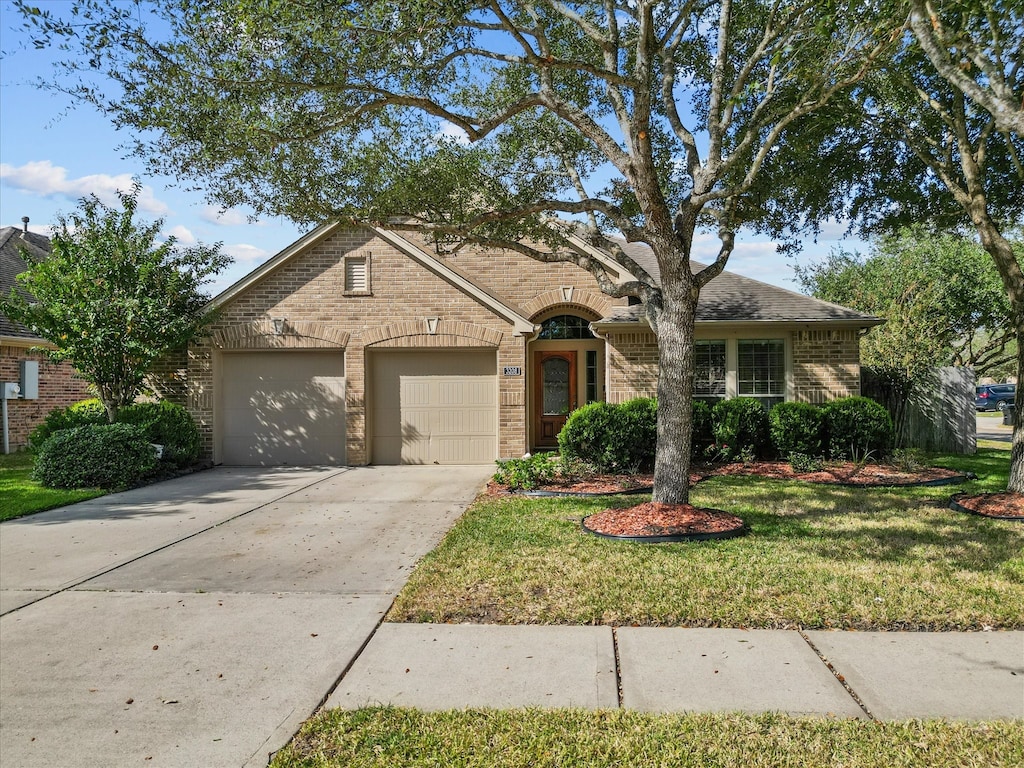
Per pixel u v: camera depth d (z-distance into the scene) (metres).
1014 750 3.39
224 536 8.23
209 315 13.62
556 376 16.02
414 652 4.70
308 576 6.57
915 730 3.59
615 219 8.38
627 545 7.13
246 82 6.73
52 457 11.44
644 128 7.41
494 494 10.51
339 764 3.41
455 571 6.35
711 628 5.01
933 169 10.03
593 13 9.49
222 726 3.80
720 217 8.84
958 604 5.29
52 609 5.71
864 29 6.86
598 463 12.03
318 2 6.08
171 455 12.94
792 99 9.15
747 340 14.01
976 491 10.24
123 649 4.87
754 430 13.15
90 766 3.44
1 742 3.68
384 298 14.12
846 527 7.91
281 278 14.19
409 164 8.87
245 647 4.86
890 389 16.44
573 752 3.46
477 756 3.45
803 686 4.10
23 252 13.20
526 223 9.58
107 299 12.88
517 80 9.92
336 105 7.32
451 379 14.37
